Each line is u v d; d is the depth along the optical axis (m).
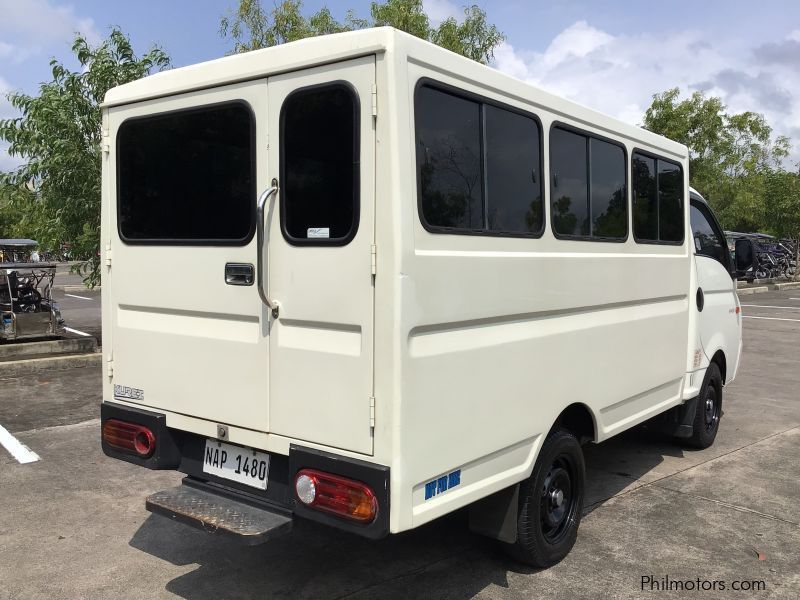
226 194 3.06
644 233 4.47
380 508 2.55
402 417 2.55
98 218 8.95
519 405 3.22
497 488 3.13
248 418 3.02
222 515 2.93
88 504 4.43
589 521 4.32
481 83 2.94
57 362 8.49
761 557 3.84
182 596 3.32
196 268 3.18
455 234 2.79
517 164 3.20
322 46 2.66
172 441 3.41
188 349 3.24
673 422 5.53
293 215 2.79
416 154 2.59
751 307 17.84
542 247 3.38
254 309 2.96
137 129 3.42
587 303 3.74
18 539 3.90
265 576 3.53
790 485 4.99
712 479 5.11
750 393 8.08
